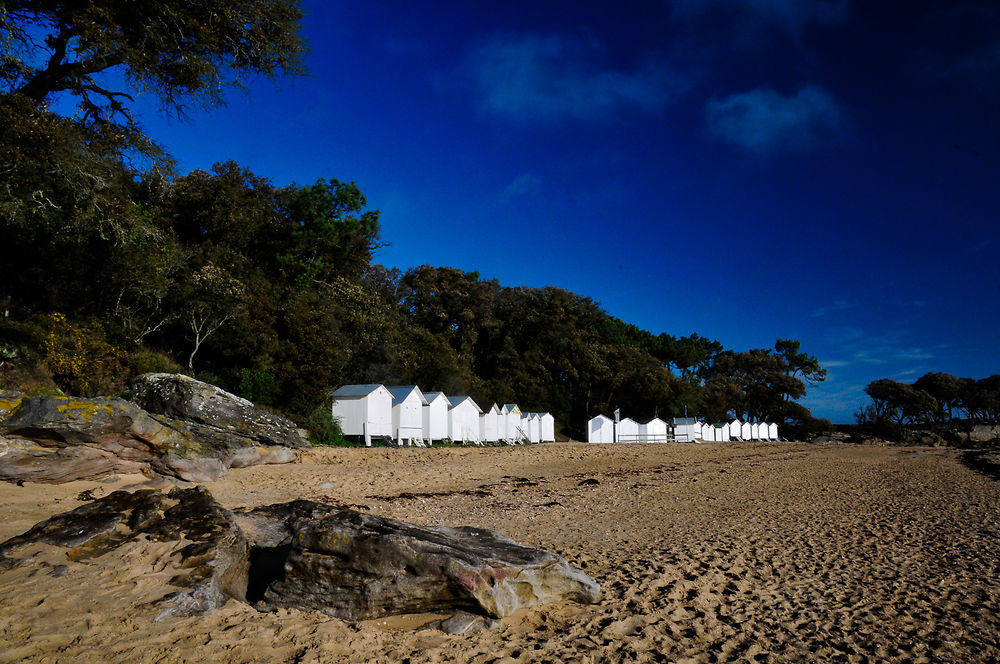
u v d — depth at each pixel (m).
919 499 18.05
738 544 10.73
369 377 39.06
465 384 49.34
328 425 28.31
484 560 6.30
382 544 6.01
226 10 17.95
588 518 13.15
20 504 9.15
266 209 38.00
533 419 49.50
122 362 20.17
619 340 79.50
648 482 20.69
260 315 28.53
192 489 7.66
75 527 6.30
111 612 4.86
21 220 16.19
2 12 14.58
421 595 5.83
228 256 30.88
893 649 5.96
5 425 11.23
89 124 18.20
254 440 18.61
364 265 45.69
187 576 5.62
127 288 22.83
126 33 17.19
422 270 63.75
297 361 29.44
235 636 4.86
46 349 17.05
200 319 26.12
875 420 80.38
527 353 64.00
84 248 20.58
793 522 13.42
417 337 49.16
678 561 9.13
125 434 13.02
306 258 40.25
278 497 13.27
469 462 24.83
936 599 7.75
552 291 73.19
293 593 5.84
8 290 19.00
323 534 6.02
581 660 5.11
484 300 65.94
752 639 6.02
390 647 5.07
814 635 6.27
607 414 65.19
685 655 5.46
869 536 11.97
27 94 16.48
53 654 4.12
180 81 18.17
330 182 40.81
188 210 33.25
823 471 27.14
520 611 6.29
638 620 6.29
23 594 4.97
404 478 18.59
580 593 6.89
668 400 69.19
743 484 21.02
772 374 87.81
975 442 70.31
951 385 89.50
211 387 18.17
